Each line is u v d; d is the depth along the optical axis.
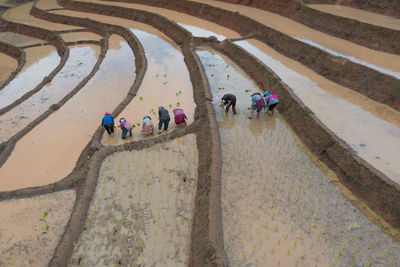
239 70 15.50
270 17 21.77
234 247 6.21
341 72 13.41
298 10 21.08
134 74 16.61
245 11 23.38
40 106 14.22
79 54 20.97
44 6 33.72
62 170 9.43
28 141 10.88
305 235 6.46
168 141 10.16
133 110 12.12
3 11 36.19
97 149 9.63
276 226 6.62
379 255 6.01
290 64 15.46
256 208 7.16
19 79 18.30
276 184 7.91
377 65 13.31
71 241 6.72
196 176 8.68
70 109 13.09
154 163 9.16
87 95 14.36
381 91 11.65
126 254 6.53
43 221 7.41
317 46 15.91
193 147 9.94
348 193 7.63
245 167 8.54
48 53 22.88
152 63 17.17
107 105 13.41
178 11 27.17
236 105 11.95
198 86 13.59
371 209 7.09
